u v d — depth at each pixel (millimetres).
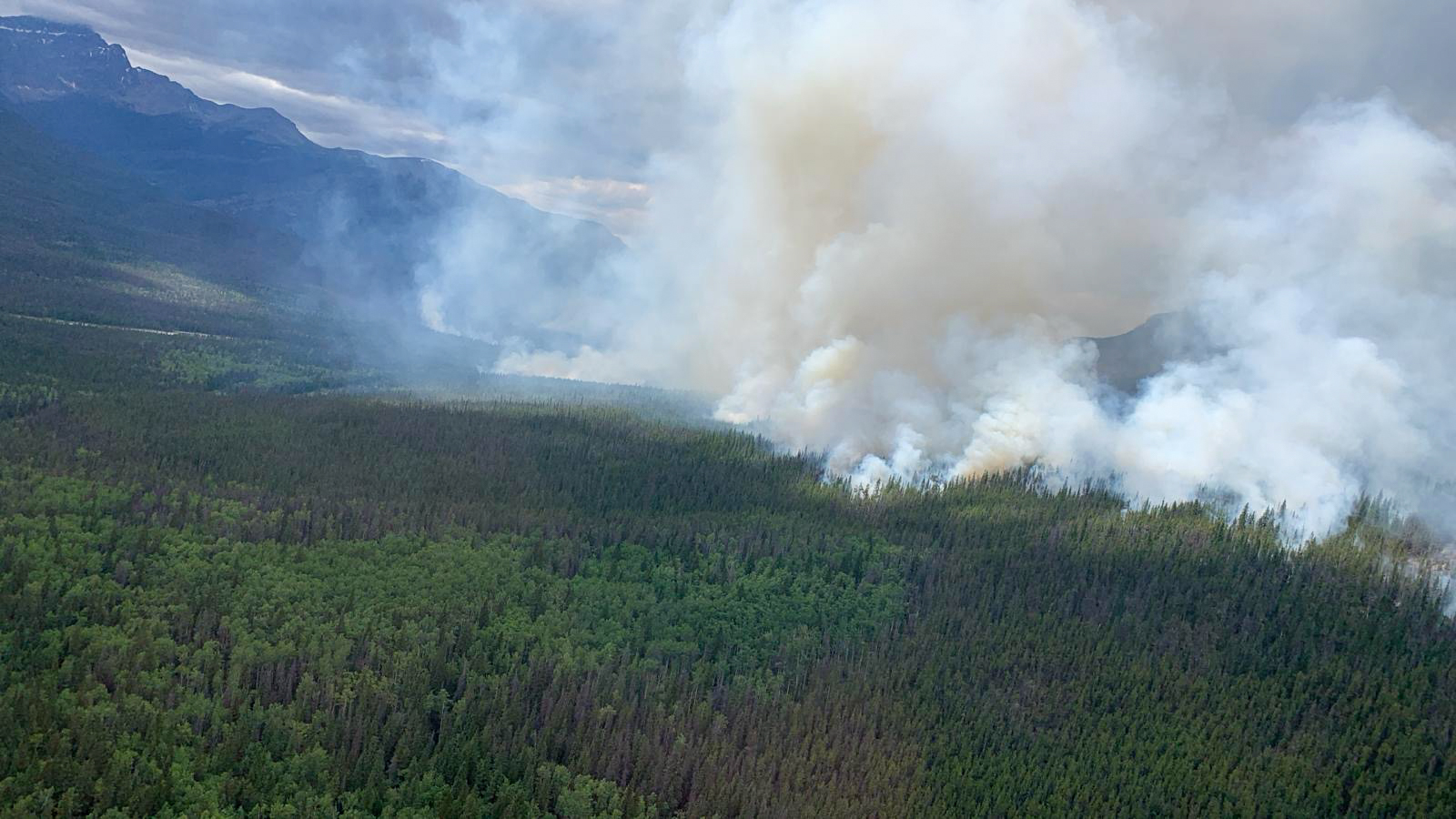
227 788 146000
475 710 169500
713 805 159875
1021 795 174875
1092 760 181250
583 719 173500
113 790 140125
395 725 164375
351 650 181125
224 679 170250
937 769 178000
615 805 158500
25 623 172875
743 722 181125
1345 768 179750
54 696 156375
